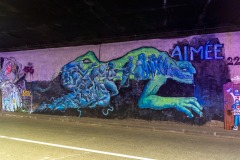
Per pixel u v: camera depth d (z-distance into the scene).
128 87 14.43
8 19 12.45
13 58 18.98
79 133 10.99
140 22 12.22
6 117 16.73
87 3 10.41
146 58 13.98
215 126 12.15
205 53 12.52
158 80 13.59
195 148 8.52
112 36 14.49
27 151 7.71
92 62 15.68
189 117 12.73
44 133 10.83
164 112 13.34
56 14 11.67
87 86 15.78
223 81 12.09
